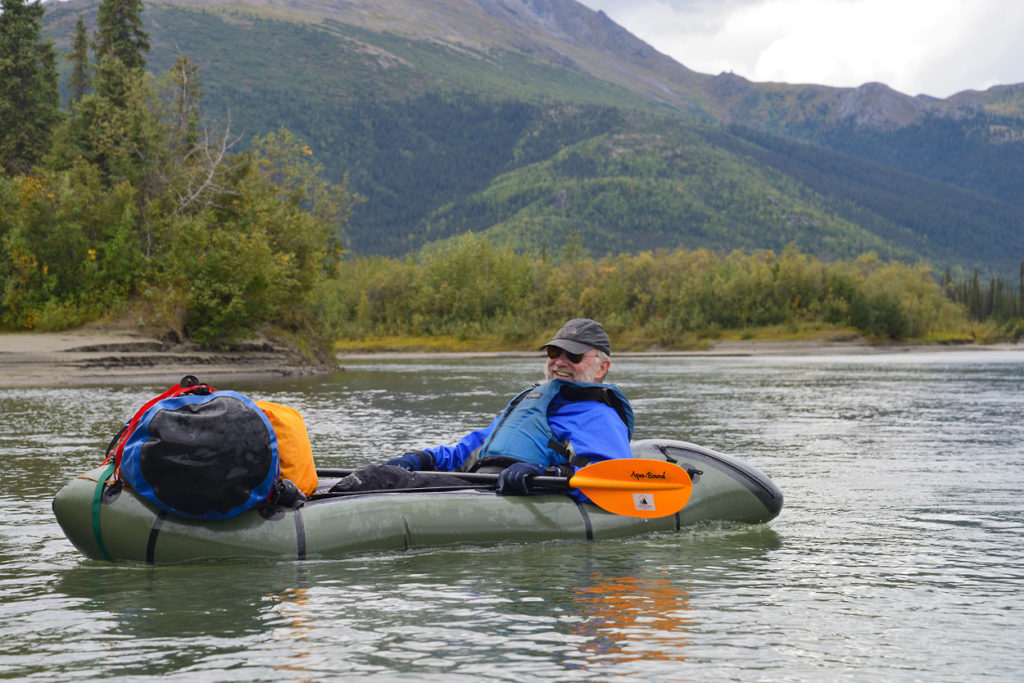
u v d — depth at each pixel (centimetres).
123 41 5316
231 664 366
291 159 4300
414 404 1973
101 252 3606
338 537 529
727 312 9775
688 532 623
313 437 1285
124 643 391
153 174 4006
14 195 3597
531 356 7806
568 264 11750
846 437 1314
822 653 383
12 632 407
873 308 9944
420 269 10619
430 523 550
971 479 916
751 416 1673
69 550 575
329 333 4534
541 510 577
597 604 452
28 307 3409
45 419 1566
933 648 392
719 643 395
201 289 3616
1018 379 3209
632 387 2728
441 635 402
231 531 518
